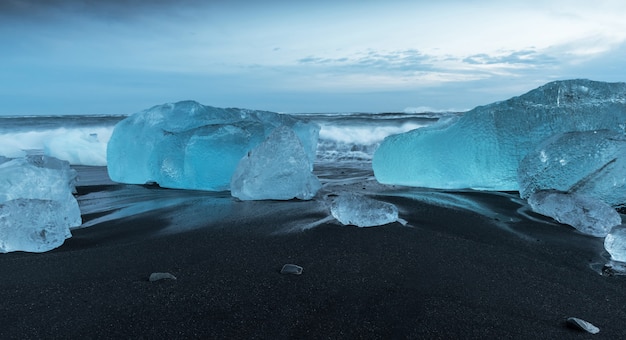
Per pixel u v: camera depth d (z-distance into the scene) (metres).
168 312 1.80
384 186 4.91
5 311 1.82
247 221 3.34
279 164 4.14
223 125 4.89
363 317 1.76
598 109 4.28
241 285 2.09
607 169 3.67
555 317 1.79
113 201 4.27
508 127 4.39
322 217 3.40
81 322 1.71
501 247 2.72
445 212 3.59
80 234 3.07
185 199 4.28
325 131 10.41
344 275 2.21
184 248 2.69
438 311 1.81
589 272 2.34
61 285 2.10
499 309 1.85
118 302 1.90
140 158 5.30
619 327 1.71
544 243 2.82
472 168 4.47
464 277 2.21
